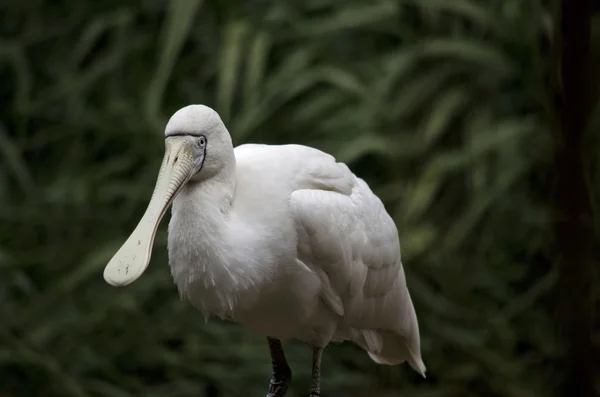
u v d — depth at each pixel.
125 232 12.51
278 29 13.05
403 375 12.38
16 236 12.70
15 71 13.64
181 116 8.09
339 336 9.42
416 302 12.25
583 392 12.12
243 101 12.94
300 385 12.02
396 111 12.73
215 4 13.30
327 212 8.49
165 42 13.00
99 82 13.45
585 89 11.29
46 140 13.34
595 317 12.42
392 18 13.22
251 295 8.25
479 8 13.00
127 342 11.98
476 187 12.54
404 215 12.17
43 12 13.97
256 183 8.35
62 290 12.06
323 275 8.70
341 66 13.02
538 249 12.74
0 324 11.89
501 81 13.09
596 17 12.45
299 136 12.78
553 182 12.55
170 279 12.19
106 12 13.76
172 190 7.92
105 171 12.77
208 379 11.86
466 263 12.73
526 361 12.59
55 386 11.69
